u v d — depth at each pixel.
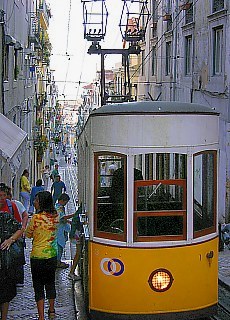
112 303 7.01
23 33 22.97
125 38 20.03
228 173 14.95
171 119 7.01
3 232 7.03
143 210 7.10
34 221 7.11
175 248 6.96
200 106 7.38
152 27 26.05
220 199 15.33
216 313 7.39
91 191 7.24
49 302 7.40
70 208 24.30
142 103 7.22
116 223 7.06
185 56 20.38
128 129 7.00
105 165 7.18
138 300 6.92
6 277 6.96
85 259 7.80
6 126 11.08
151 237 6.94
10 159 10.62
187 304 7.03
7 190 8.11
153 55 26.38
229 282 9.91
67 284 9.53
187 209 7.03
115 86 39.53
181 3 20.58
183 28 20.31
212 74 16.88
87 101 67.81
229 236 13.18
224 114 15.45
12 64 18.08
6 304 7.09
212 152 7.38
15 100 19.28
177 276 6.97
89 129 7.50
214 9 16.75
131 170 6.96
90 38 17.09
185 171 7.07
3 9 15.29
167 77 23.30
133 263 6.91
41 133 36.47
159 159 7.07
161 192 7.18
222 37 16.20
